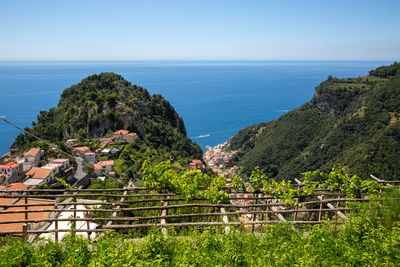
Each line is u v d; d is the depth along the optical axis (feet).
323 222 26.50
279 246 20.49
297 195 29.04
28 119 581.53
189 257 19.24
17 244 21.66
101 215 32.14
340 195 30.48
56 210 26.27
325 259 18.97
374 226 24.31
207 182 30.09
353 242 22.04
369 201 28.07
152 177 29.17
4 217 36.04
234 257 19.65
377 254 19.26
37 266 19.60
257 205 28.12
